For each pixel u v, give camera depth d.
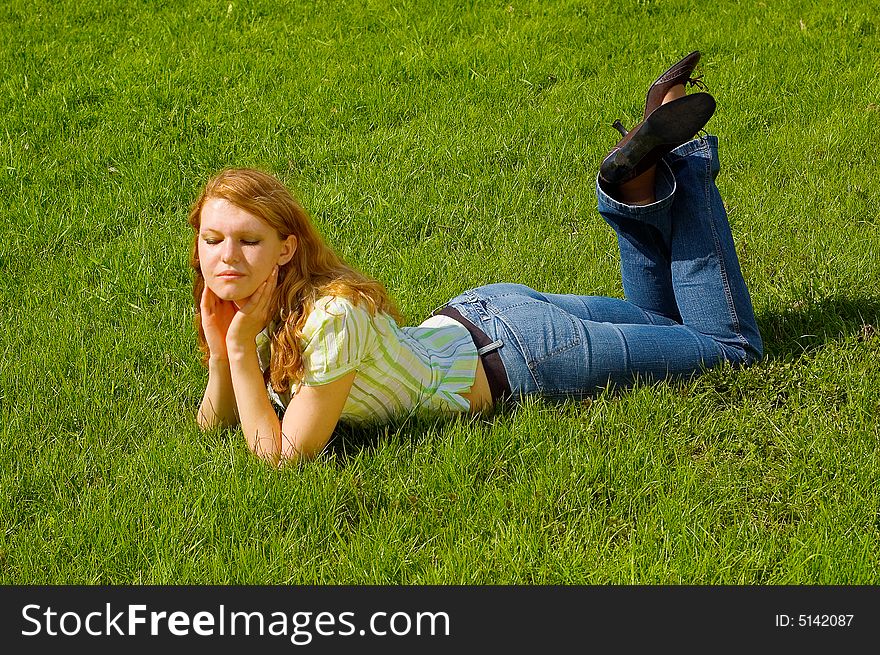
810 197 6.22
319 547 3.49
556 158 6.95
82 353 4.74
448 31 9.15
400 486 3.71
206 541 3.52
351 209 6.34
